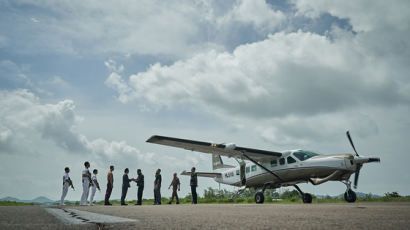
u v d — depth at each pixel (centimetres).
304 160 1249
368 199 1330
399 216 252
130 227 179
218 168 1920
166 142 1262
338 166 1130
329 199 1437
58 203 1087
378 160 1108
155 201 1348
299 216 260
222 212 352
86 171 1132
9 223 201
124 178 1250
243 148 1309
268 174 1377
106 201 1194
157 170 1366
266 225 189
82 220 224
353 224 187
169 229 171
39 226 182
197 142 1270
